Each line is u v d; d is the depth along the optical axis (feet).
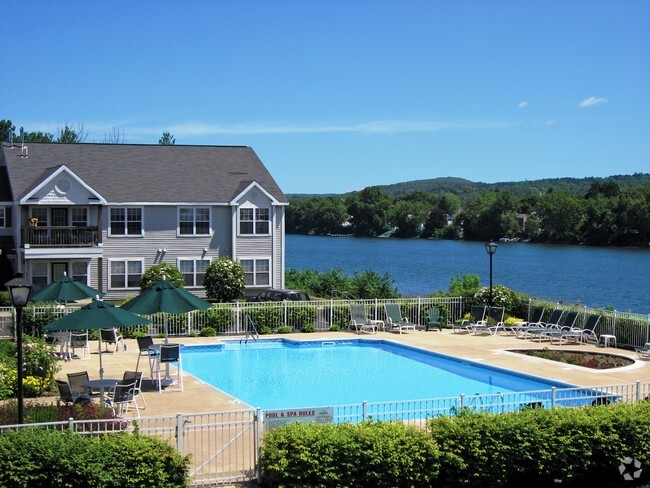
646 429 49.26
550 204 492.54
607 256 386.11
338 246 530.68
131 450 41.96
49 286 84.38
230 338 101.96
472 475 45.78
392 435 44.93
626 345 94.63
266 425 46.80
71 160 146.72
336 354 97.81
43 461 40.86
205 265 146.10
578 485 48.62
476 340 102.27
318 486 42.98
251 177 154.40
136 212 141.59
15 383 65.10
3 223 142.92
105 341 90.27
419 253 440.45
